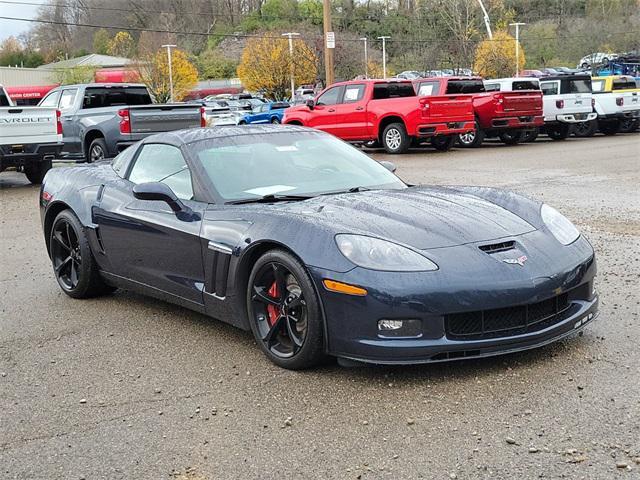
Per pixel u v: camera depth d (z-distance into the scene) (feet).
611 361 12.93
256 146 16.90
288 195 15.23
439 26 179.32
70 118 51.78
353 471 9.70
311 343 12.67
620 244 22.91
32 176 46.91
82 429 11.37
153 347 15.05
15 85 249.14
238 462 10.11
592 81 78.18
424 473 9.53
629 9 205.26
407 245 12.44
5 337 16.22
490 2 189.47
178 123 50.08
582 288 13.50
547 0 228.02
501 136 69.67
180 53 190.90
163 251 15.90
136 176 17.75
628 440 10.10
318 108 63.26
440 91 62.64
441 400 11.68
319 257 12.42
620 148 59.77
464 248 12.53
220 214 14.67
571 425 10.62
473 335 12.19
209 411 11.79
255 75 159.02
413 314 11.80
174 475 9.86
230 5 287.07
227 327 16.12
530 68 201.67
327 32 94.73
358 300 11.98
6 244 27.45
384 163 17.85
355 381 12.63
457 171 45.57
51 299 19.33
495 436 10.41
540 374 12.48
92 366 14.12
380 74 173.27
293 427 11.07
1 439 11.17
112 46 261.03
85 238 18.37
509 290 12.10
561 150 59.62
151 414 11.80
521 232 13.34
